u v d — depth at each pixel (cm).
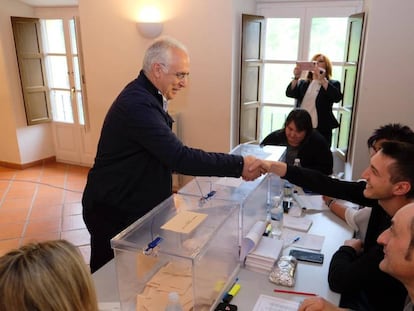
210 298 125
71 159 551
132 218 179
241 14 384
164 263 128
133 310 124
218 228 130
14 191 446
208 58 384
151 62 168
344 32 407
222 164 167
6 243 329
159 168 177
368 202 163
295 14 417
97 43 431
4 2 471
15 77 498
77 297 69
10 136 516
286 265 147
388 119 341
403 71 327
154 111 166
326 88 366
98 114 455
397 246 94
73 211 391
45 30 515
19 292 64
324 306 119
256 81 428
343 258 146
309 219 195
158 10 392
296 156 276
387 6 318
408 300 128
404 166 126
